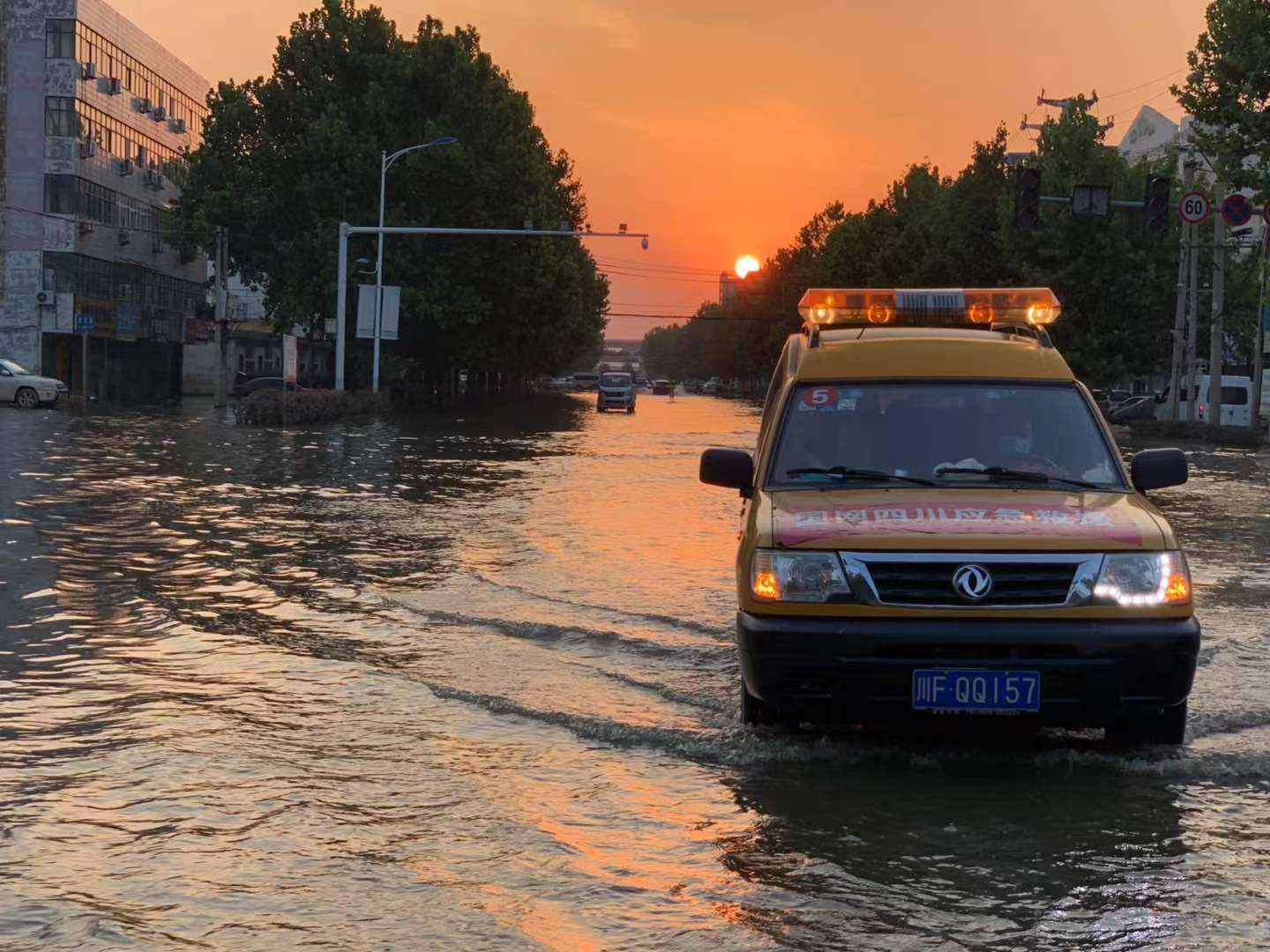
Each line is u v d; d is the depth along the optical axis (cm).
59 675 734
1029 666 559
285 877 437
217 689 706
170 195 7462
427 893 424
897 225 8012
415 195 6088
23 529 1351
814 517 604
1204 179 5756
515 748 602
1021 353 725
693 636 866
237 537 1323
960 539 571
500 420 4903
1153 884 441
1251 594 1077
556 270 6606
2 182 6003
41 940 384
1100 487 654
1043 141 5766
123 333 6619
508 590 1031
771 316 12900
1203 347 6125
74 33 5994
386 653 805
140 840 471
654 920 404
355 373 6347
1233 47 3334
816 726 643
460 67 6206
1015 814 516
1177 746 611
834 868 453
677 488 2006
